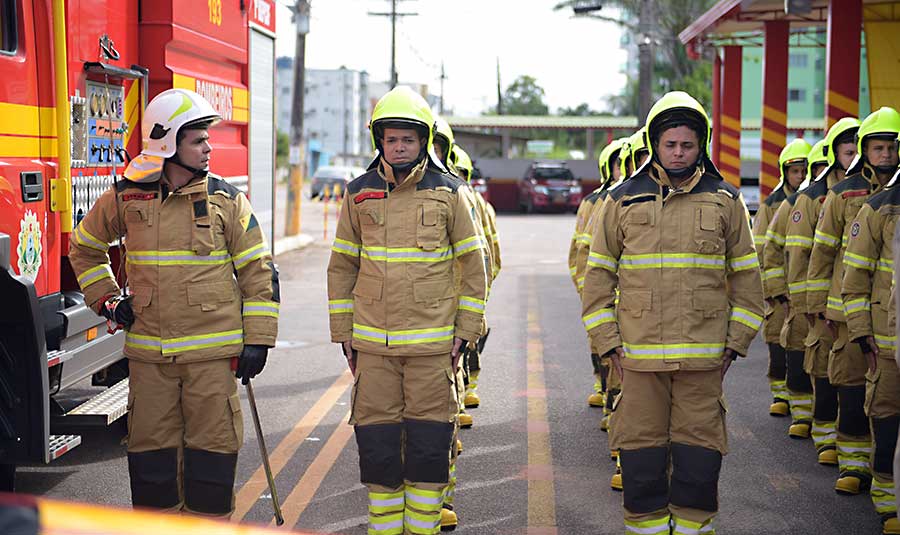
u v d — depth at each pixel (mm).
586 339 11883
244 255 4812
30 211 5391
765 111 20188
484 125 44156
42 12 5547
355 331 4887
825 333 6770
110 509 1932
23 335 4672
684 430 4750
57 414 5777
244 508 5859
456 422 4914
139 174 4668
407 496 4848
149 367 4715
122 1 6598
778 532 5578
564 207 38781
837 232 6211
